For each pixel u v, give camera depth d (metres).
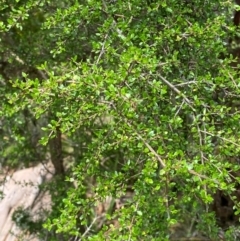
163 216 1.84
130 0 1.86
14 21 2.03
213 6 2.05
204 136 1.76
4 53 2.84
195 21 1.98
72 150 4.04
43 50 2.81
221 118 1.77
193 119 1.83
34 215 3.74
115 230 1.58
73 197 1.84
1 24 2.02
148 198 1.70
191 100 1.82
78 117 1.66
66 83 1.85
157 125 1.70
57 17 1.96
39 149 3.58
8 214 4.61
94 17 1.94
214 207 3.31
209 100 1.79
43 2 2.09
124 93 1.50
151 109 1.69
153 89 1.63
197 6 1.99
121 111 1.55
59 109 2.04
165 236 1.78
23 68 2.99
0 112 1.97
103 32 1.89
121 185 1.85
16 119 2.69
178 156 1.69
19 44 2.82
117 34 1.85
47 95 1.64
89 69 1.77
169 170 1.45
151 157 1.54
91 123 1.97
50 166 4.50
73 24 1.97
